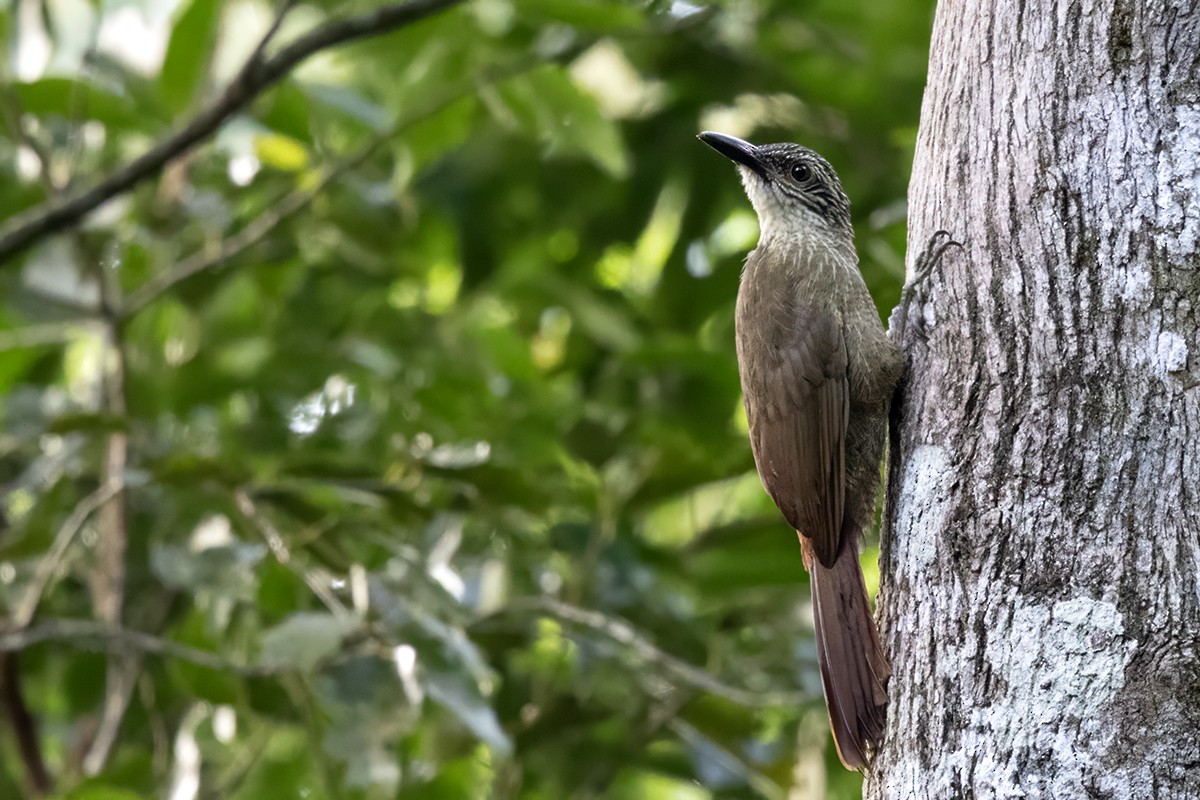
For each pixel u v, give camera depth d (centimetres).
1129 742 565
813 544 782
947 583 624
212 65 1236
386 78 1339
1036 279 642
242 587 982
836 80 1299
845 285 865
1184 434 599
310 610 1006
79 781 1055
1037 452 617
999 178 666
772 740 1152
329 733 965
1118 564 588
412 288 1402
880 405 791
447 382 1207
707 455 1093
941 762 603
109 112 1152
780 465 830
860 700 668
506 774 1108
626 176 1332
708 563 1112
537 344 1405
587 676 1080
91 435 1052
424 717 1059
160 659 1191
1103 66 653
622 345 1266
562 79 1116
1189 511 590
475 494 1018
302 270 1312
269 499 1026
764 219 956
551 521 1102
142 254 1279
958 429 647
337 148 1342
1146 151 638
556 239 1393
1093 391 615
